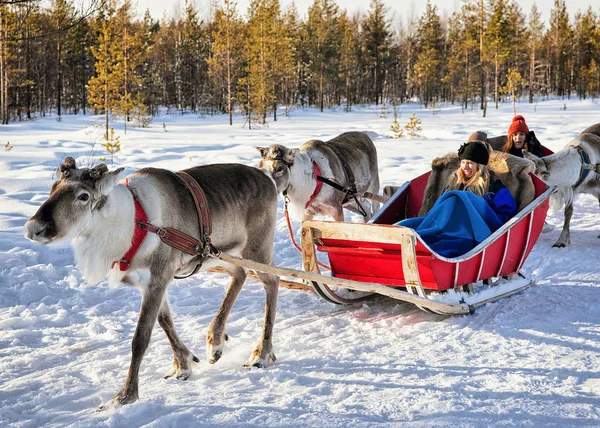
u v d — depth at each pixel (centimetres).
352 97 7131
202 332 603
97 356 537
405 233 566
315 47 6144
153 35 7019
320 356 531
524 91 7362
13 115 4416
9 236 906
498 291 677
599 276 777
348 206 981
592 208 1248
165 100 6744
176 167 1611
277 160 794
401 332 592
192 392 459
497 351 533
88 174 422
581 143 983
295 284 658
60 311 643
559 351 528
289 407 424
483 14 6072
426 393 444
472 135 1006
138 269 459
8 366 508
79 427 394
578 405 419
